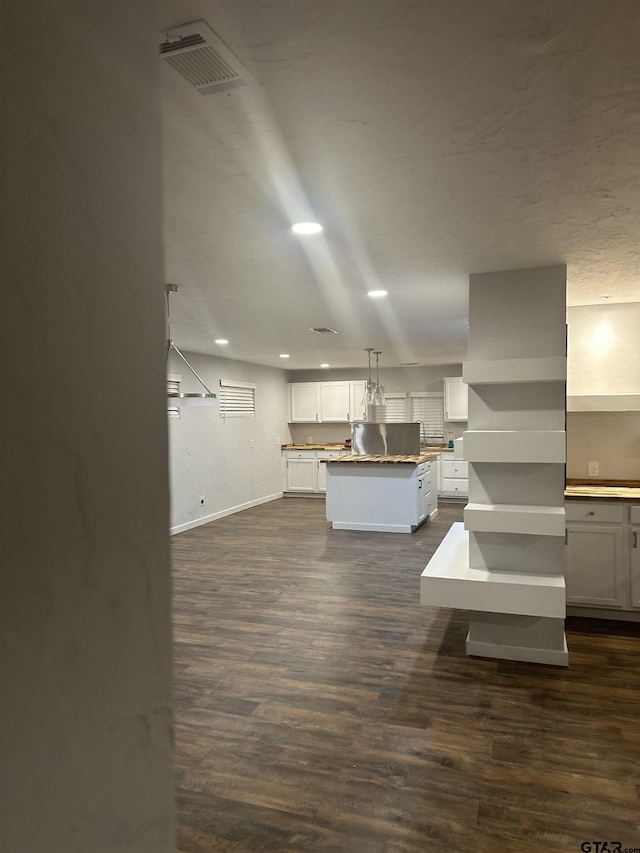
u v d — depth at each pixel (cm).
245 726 271
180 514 733
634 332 427
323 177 204
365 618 415
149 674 41
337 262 318
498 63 137
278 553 614
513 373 316
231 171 199
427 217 245
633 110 158
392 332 577
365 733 264
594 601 402
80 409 35
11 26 32
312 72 140
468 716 277
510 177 204
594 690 301
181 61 134
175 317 486
